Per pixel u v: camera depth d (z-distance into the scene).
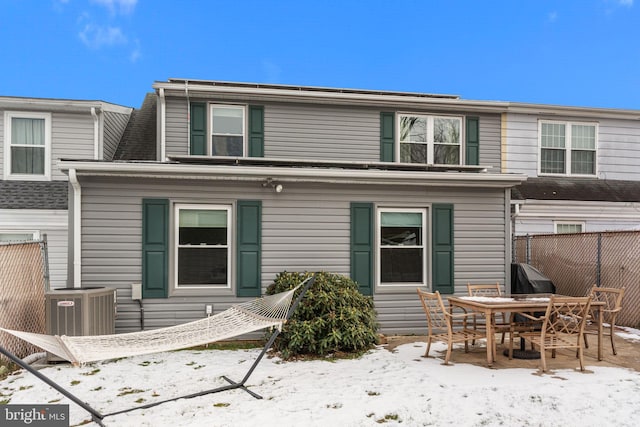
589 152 11.79
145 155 10.39
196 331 4.81
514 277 8.48
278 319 4.90
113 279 7.07
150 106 13.03
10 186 9.58
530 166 11.23
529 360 5.74
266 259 7.52
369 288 7.75
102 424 3.89
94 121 10.11
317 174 7.41
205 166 7.06
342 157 10.02
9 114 9.84
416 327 7.81
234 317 5.27
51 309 5.88
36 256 6.59
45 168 9.95
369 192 7.84
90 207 7.04
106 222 7.07
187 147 9.47
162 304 7.16
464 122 10.63
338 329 6.14
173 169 6.99
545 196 10.73
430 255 7.96
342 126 10.07
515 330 5.95
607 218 11.29
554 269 9.89
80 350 3.95
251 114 9.72
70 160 6.80
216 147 9.59
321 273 6.90
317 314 6.34
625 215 11.35
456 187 8.04
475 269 8.09
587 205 10.98
